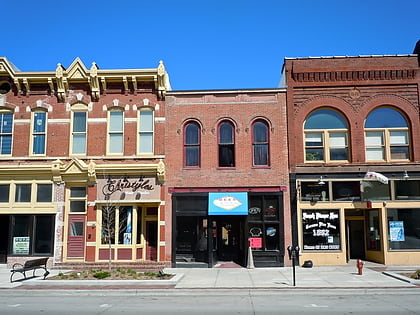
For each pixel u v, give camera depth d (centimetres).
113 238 2048
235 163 2084
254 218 2045
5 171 2102
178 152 2103
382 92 2108
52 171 2080
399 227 2023
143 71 2130
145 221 2141
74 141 2156
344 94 2114
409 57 2117
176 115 2139
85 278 1606
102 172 2078
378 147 2102
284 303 1198
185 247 2052
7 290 1436
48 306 1173
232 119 2122
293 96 2122
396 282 1522
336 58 2134
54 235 2064
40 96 2188
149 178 2084
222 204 2023
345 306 1137
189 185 2073
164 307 1142
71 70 2159
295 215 2017
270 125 2106
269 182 2058
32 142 2164
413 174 2042
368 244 2148
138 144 2130
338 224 2027
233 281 1580
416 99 2100
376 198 2044
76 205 2109
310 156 2103
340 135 2120
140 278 1593
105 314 1046
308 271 1841
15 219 2102
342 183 2061
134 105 2150
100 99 2164
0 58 2167
